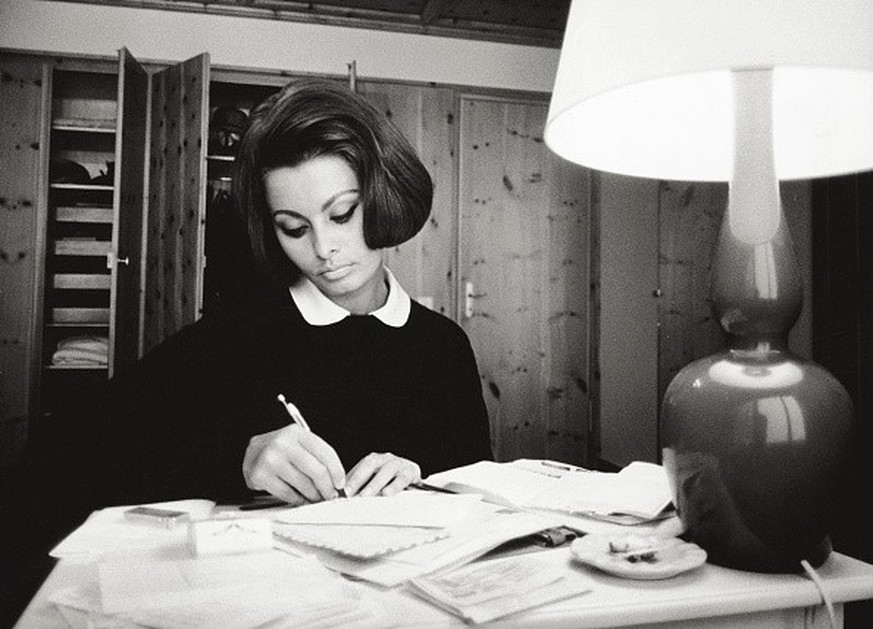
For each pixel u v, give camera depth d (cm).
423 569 70
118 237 362
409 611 61
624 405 457
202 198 376
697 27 67
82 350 395
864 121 95
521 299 443
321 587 64
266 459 104
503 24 445
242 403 150
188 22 418
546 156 450
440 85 444
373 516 87
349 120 128
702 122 107
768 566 72
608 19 74
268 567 71
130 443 128
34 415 387
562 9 428
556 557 77
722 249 79
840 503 73
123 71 363
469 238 437
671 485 79
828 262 404
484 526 84
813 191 419
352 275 139
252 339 153
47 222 397
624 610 62
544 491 105
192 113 386
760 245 76
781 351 76
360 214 133
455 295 430
